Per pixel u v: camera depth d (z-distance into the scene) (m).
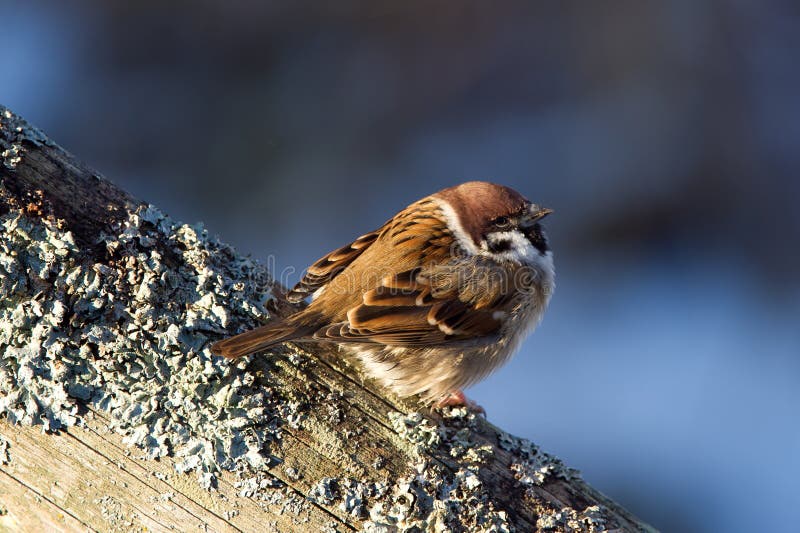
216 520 5.49
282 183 12.03
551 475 6.43
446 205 8.11
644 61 13.02
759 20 12.94
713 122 12.74
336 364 6.58
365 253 7.81
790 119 12.58
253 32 12.41
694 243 12.63
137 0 12.30
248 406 5.86
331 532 5.59
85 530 5.46
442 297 7.59
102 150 11.82
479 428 6.61
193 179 11.85
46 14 12.32
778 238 12.41
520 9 13.14
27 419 5.53
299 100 12.41
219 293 6.41
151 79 12.16
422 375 7.30
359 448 5.98
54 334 5.68
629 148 12.81
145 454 5.55
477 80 12.95
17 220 5.88
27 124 6.32
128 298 6.01
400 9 12.85
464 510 5.90
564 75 13.16
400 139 12.62
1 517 5.55
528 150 12.88
